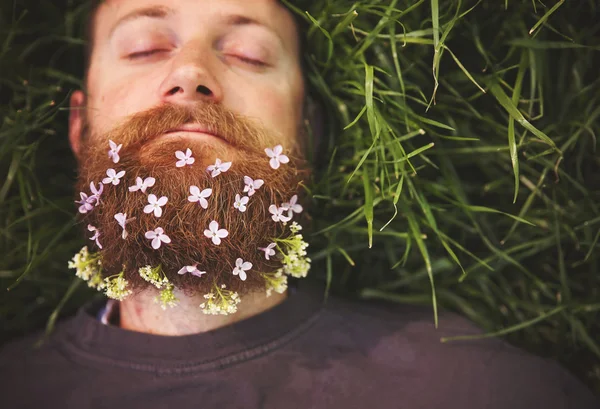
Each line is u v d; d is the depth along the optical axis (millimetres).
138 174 468
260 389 480
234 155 479
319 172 601
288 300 518
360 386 487
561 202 576
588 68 570
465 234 602
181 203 462
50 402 493
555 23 560
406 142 557
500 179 583
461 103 577
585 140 562
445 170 571
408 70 559
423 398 483
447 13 524
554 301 593
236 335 495
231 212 469
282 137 518
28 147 571
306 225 550
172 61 503
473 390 489
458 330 531
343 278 620
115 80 517
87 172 504
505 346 523
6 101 610
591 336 583
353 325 525
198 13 516
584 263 588
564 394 495
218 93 493
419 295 600
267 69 529
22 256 602
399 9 553
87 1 604
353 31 539
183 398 480
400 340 516
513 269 605
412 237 590
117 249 474
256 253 481
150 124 479
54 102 590
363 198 582
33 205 610
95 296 587
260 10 532
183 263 467
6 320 625
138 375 491
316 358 501
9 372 520
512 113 500
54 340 538
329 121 600
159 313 503
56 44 634
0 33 607
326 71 586
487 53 560
